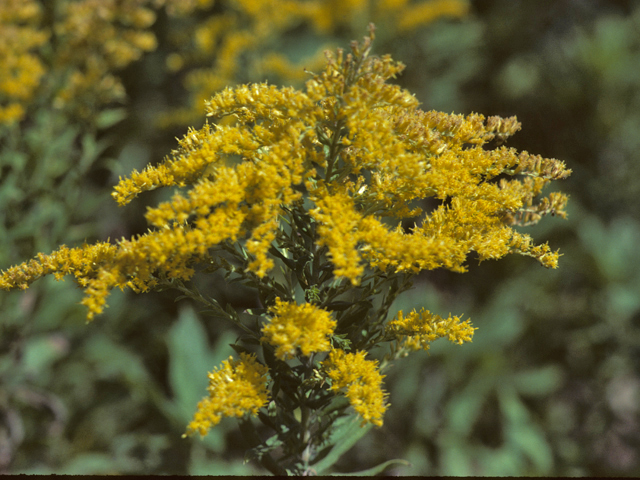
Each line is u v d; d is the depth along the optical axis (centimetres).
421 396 381
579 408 420
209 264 117
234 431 327
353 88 106
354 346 124
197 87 367
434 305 411
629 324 428
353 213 108
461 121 124
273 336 102
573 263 461
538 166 128
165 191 388
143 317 386
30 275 117
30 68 254
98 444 309
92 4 279
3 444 268
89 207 280
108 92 280
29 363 294
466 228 120
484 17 625
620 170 517
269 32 379
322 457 133
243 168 108
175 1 320
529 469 364
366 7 463
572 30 622
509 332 410
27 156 266
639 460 382
